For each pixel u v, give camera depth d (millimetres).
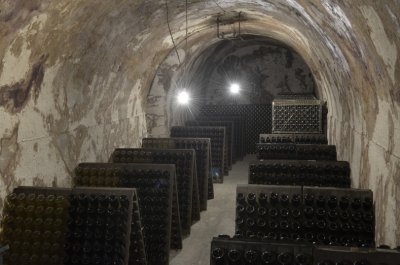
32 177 4766
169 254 5738
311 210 4234
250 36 12305
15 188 4391
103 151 6918
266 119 14062
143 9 5562
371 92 3863
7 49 3742
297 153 7176
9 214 4195
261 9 6586
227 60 14758
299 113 9359
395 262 2893
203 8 6621
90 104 6297
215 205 8500
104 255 4168
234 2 6301
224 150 10914
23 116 4512
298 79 14312
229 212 8039
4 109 4137
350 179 5617
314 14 4340
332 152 7066
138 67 7770
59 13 4008
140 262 4750
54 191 4391
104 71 6320
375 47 2926
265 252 3201
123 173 5484
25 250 4141
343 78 5262
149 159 6621
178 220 6055
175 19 6766
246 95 14797
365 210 4129
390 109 3262
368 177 4336
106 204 4281
